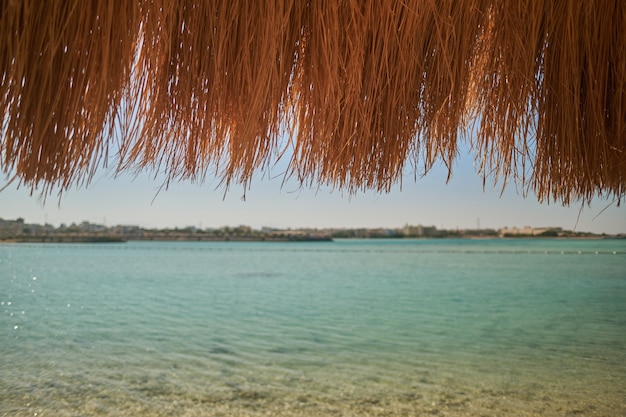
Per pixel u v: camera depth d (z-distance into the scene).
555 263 28.95
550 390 5.56
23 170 0.36
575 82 0.59
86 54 0.36
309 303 15.74
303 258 38.16
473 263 30.89
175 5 0.41
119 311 13.56
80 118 0.36
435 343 9.17
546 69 0.59
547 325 11.37
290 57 0.47
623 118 0.62
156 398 5.28
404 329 10.97
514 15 0.54
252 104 0.41
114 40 0.37
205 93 0.43
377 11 0.47
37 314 12.64
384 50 0.47
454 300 16.16
